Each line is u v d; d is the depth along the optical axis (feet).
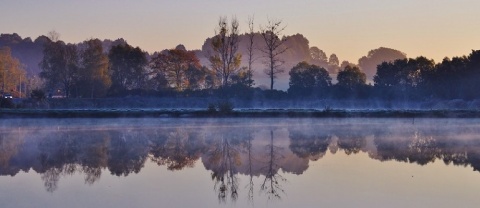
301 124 169.68
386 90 271.90
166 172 79.71
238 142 117.70
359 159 91.71
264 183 71.05
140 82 294.46
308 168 82.69
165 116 198.08
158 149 105.91
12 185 69.82
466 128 153.99
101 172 79.56
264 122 178.09
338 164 86.38
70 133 138.00
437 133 137.59
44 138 125.59
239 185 69.82
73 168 83.10
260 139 123.75
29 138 125.39
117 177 75.41
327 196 62.59
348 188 66.85
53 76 262.67
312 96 271.28
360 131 143.84
